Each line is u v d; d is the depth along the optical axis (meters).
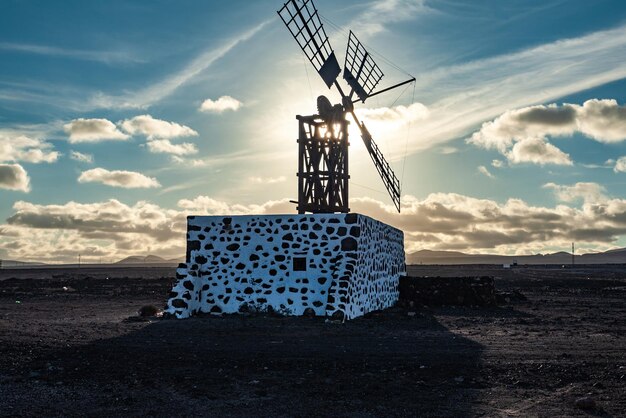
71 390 10.17
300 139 24.06
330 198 23.95
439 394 9.95
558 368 11.89
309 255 21.75
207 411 9.02
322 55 27.64
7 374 11.38
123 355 13.25
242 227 22.30
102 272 105.19
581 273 85.00
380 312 23.02
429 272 94.75
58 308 25.23
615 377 11.16
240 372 11.55
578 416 8.75
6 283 50.50
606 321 20.55
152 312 21.58
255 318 20.42
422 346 14.65
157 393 10.01
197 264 22.27
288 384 10.61
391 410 9.05
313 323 19.22
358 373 11.48
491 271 100.50
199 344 14.88
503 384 10.64
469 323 19.92
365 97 29.77
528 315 22.95
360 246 21.95
